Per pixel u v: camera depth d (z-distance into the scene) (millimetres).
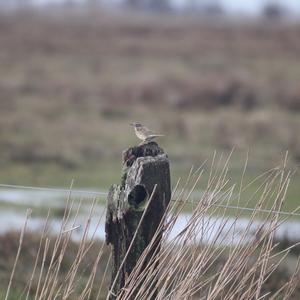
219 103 53688
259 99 53531
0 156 36344
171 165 35812
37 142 40250
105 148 39812
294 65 70125
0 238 14789
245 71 65938
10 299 11539
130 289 8148
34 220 20844
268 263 9281
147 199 8344
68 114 49250
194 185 8469
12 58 70688
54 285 8492
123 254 8469
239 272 8461
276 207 8586
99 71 66250
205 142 41031
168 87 56375
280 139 41469
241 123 44625
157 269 8219
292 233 16219
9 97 54625
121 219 8422
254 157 36531
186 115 48875
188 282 8227
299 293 10375
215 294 8289
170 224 8391
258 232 8422
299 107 51688
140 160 8375
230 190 8484
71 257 13547
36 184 32156
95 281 12625
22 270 13492
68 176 33844
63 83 59531
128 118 48781
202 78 59500
